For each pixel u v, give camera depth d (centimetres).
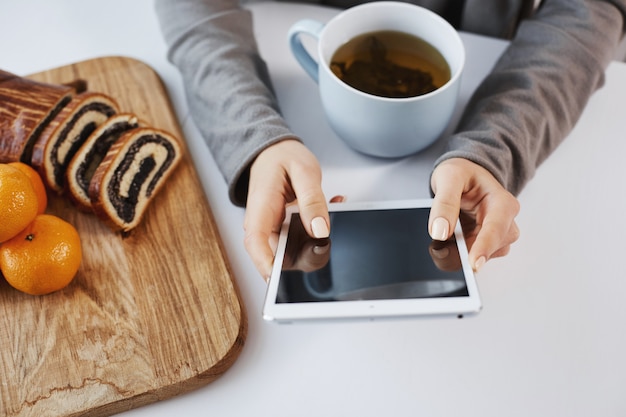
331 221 49
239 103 59
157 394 48
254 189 53
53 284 52
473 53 67
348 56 57
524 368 48
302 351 50
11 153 58
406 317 42
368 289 43
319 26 56
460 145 54
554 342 49
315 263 46
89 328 52
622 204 56
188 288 53
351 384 48
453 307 42
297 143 56
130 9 76
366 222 49
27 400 48
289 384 49
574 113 59
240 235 57
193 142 64
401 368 49
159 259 55
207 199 59
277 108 61
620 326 50
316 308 43
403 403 47
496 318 50
